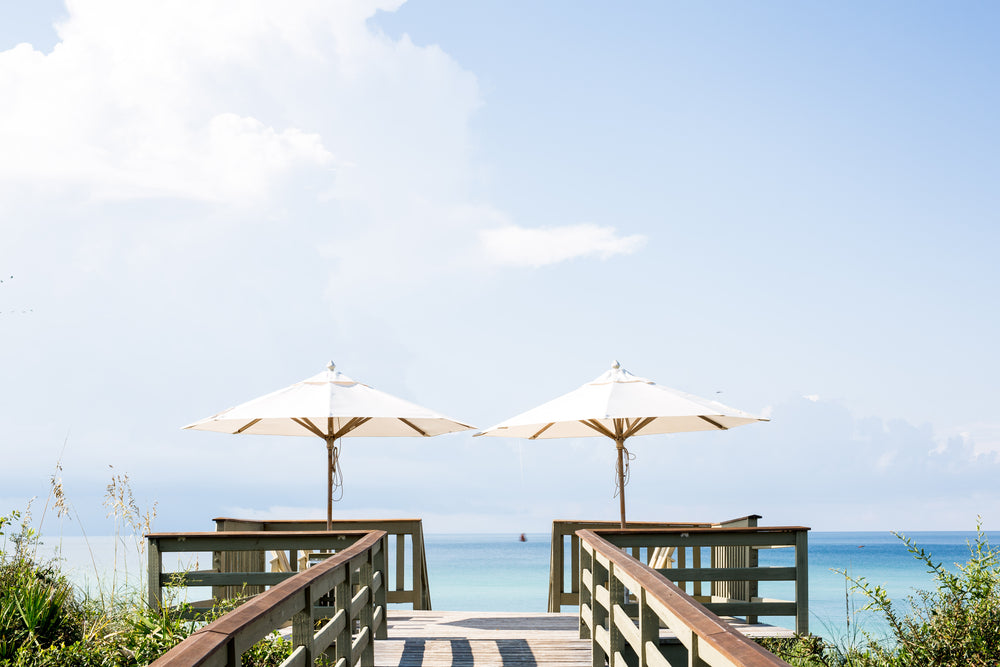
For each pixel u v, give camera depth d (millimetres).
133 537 8141
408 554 52031
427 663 6609
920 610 5578
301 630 3793
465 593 53312
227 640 2406
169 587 7000
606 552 5043
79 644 5621
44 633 6082
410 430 10016
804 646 6777
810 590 42906
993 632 5109
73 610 6832
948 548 70750
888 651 5789
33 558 6918
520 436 10094
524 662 6629
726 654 2223
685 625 2707
